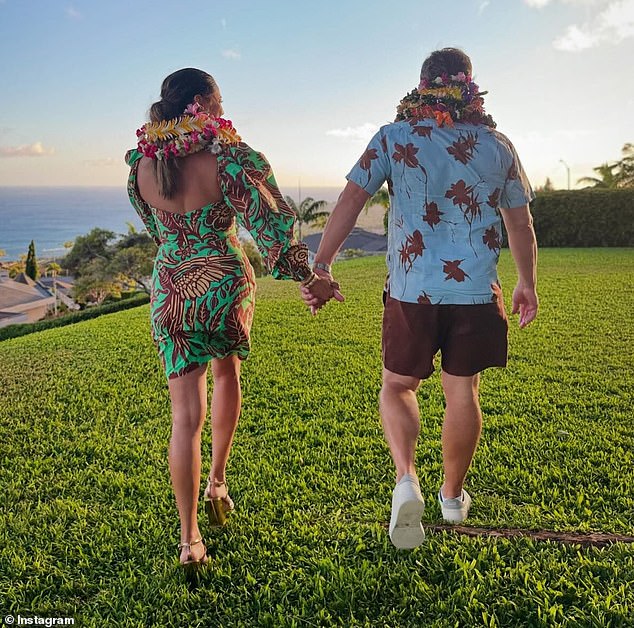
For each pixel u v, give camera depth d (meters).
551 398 4.69
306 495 3.12
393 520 2.32
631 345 6.50
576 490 3.13
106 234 51.91
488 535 2.69
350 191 2.60
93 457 3.78
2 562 2.63
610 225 23.42
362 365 5.84
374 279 13.62
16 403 4.98
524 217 2.69
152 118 2.55
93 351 7.08
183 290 2.52
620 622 2.11
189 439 2.47
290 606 2.30
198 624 2.24
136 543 2.74
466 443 2.65
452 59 2.61
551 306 9.08
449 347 2.54
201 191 2.51
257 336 7.43
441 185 2.49
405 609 2.25
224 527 2.86
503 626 2.15
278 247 2.49
